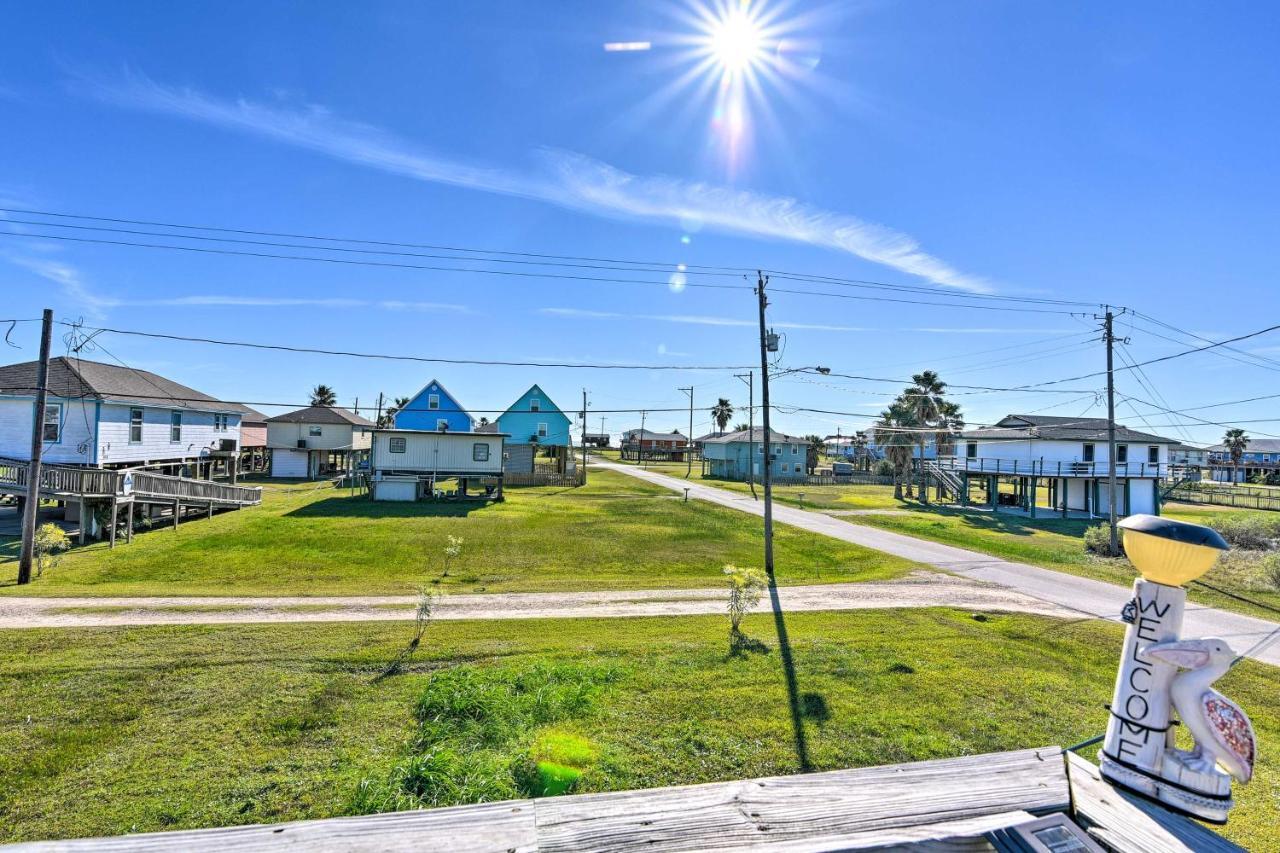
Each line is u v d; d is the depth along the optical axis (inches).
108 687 356.5
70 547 813.9
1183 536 68.0
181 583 653.3
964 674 404.2
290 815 240.4
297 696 349.7
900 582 713.6
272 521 1023.6
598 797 72.0
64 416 964.6
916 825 67.7
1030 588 693.9
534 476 1835.6
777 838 65.0
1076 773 78.6
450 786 252.5
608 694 360.5
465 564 789.2
